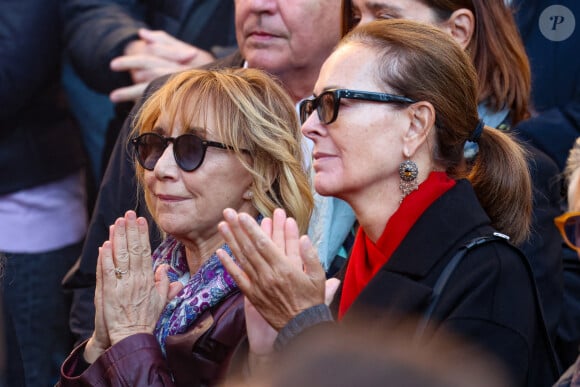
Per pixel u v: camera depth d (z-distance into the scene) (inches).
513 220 291.1
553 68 446.9
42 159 538.6
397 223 269.3
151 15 518.0
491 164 291.7
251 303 260.5
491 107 366.6
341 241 353.4
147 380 282.5
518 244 293.4
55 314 534.0
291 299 255.1
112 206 398.3
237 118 307.1
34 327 529.0
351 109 271.9
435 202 270.2
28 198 537.0
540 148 418.9
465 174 289.0
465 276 258.4
